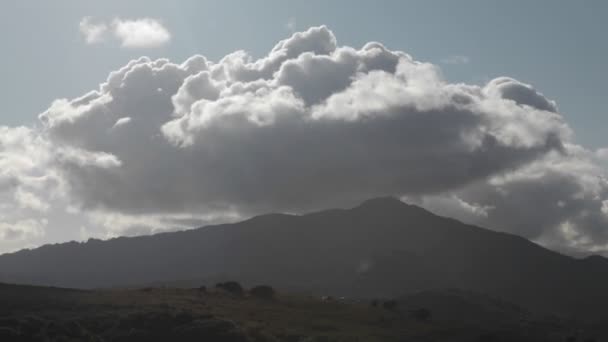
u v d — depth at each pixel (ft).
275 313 356.59
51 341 243.81
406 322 370.73
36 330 250.16
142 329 275.18
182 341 268.00
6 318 256.73
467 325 376.07
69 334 255.09
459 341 320.70
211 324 279.49
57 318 288.30
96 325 281.33
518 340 337.31
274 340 286.25
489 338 331.98
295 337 298.15
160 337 270.67
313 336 301.22
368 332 327.67
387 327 352.08
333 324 341.41
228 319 300.40
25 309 307.58
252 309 361.92
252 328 293.84
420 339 320.70
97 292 367.04
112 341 264.52
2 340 235.61
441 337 327.26
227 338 271.08
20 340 238.89
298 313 364.99
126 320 284.20
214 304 362.74
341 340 297.53
